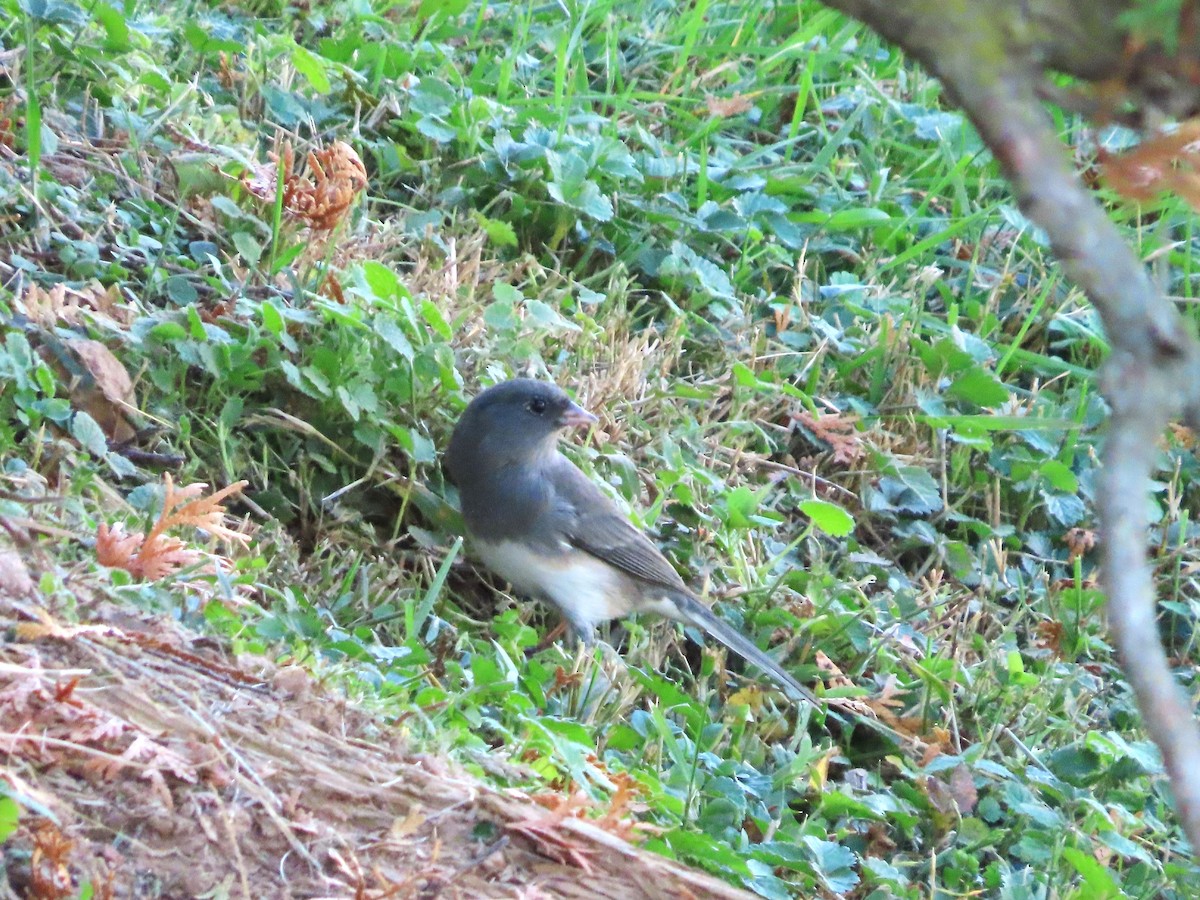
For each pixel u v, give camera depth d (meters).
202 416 6.65
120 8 8.64
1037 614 8.00
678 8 11.30
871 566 7.94
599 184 9.12
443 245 8.20
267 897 3.90
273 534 6.33
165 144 7.74
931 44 1.85
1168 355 1.76
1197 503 9.09
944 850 6.21
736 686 6.99
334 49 9.35
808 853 5.59
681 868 4.50
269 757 4.29
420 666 5.69
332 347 6.87
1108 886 5.60
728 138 10.24
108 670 4.31
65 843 3.62
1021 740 7.00
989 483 8.66
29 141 6.88
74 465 5.77
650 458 7.78
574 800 4.44
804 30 10.39
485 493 6.75
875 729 6.87
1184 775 1.67
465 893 4.14
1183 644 8.29
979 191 10.27
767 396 8.44
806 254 9.62
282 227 7.48
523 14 10.25
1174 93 1.92
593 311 8.52
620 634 7.61
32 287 6.28
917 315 9.20
